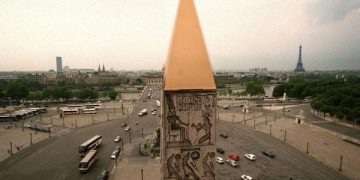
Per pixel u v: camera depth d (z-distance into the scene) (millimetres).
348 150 75812
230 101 192000
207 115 22109
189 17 21594
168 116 21734
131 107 160250
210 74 21891
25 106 163250
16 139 88250
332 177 56562
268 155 70875
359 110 106125
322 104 128250
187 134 22094
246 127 106688
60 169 62344
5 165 64938
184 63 21484
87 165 60188
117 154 72250
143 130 100875
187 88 21516
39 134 95188
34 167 63594
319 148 77688
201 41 21750
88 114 136250
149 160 68062
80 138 89812
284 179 55719
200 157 22469
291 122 116062
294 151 75188
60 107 159125
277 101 189750
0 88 188000
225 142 84875
